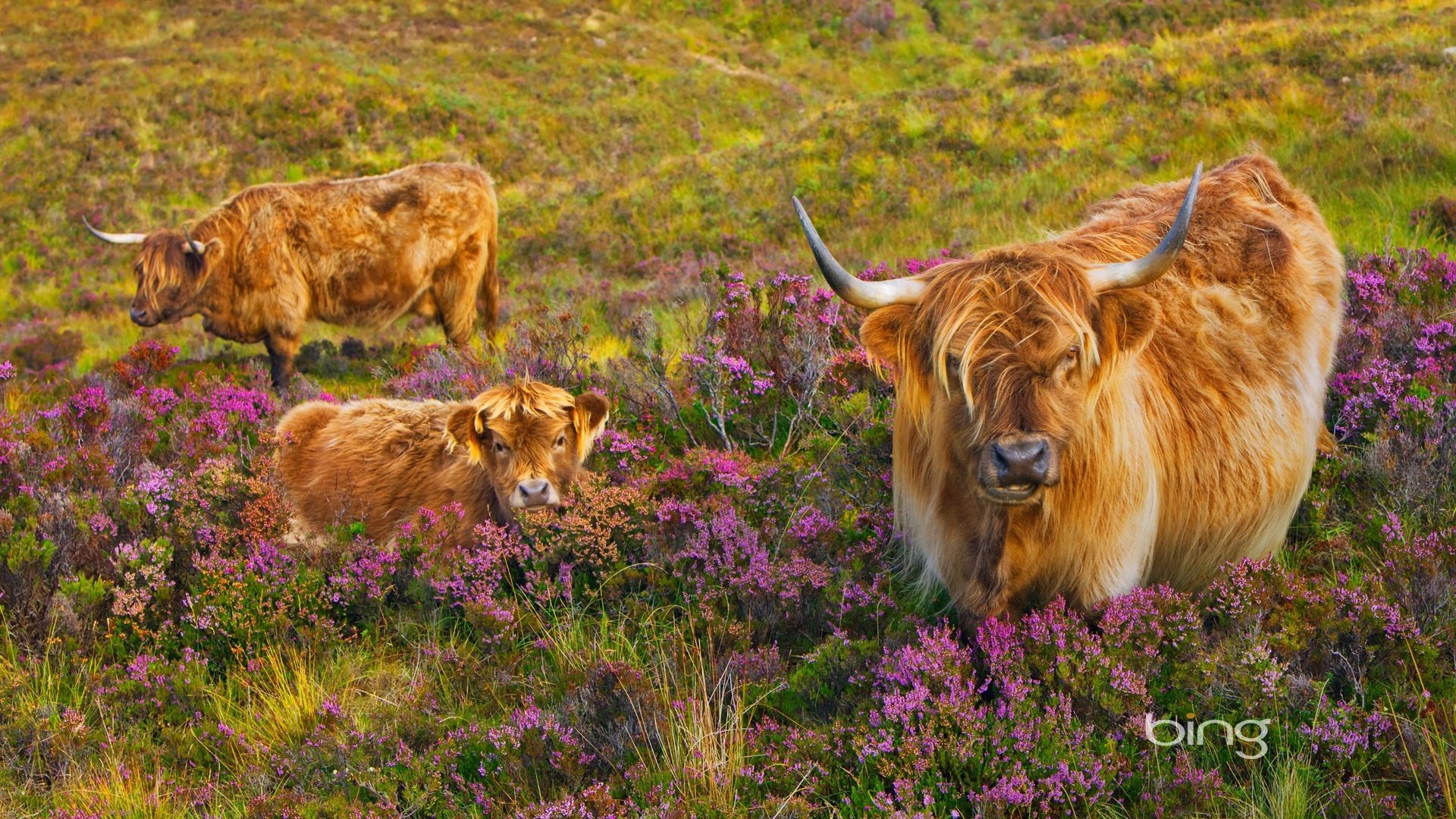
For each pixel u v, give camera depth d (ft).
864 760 29.35
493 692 36.14
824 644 34.68
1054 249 30.17
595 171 238.48
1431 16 147.84
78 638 40.40
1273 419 35.68
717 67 312.50
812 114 192.65
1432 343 47.83
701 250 130.21
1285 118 113.50
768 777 29.99
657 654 36.17
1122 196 45.16
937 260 69.62
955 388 28.53
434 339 99.71
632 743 31.83
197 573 43.01
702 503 42.68
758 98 293.84
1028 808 27.25
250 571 41.32
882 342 30.55
